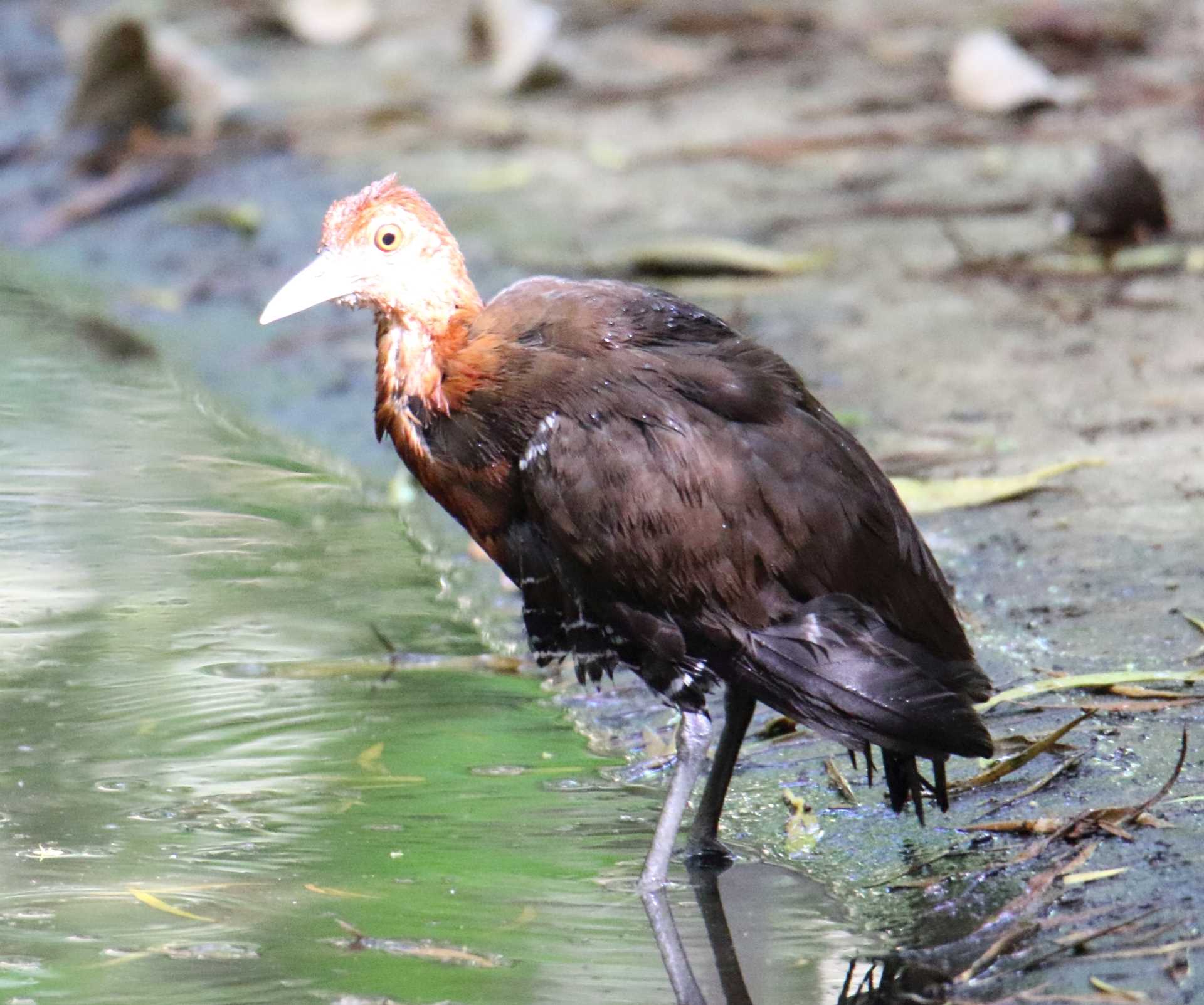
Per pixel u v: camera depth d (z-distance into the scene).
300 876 7.99
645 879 7.84
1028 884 7.39
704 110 20.69
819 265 16.05
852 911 7.54
